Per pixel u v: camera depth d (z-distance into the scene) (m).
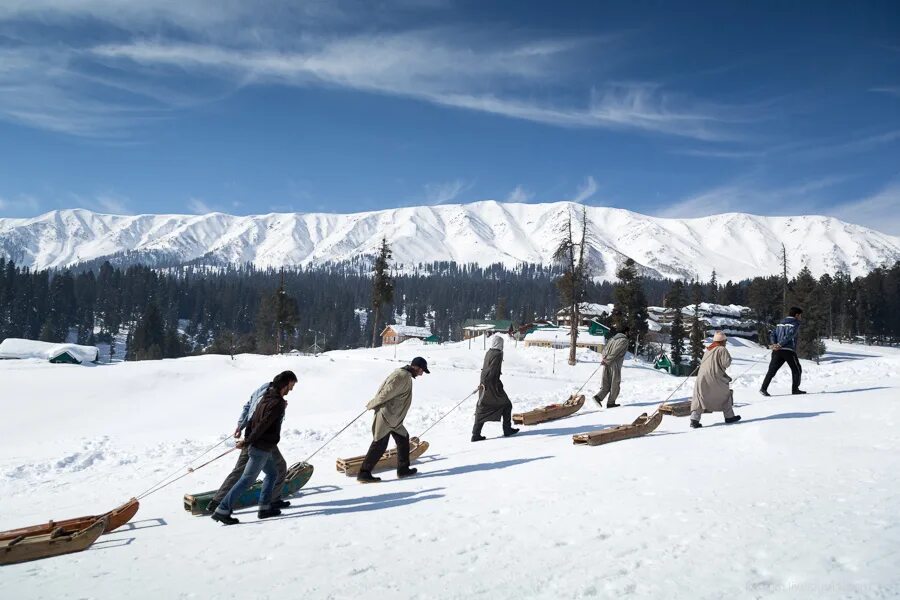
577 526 5.27
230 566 5.05
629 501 5.94
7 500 9.59
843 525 4.51
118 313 166.38
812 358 79.12
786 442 8.00
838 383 16.92
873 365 22.33
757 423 9.73
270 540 5.88
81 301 167.75
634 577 3.92
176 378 28.53
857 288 124.94
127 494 9.41
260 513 7.12
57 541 6.00
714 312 107.56
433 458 10.45
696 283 106.06
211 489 9.45
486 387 11.89
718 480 6.43
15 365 34.59
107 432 19.91
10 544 5.77
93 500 9.10
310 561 4.99
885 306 124.31
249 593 4.29
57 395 24.73
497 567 4.41
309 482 9.29
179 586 4.59
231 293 197.75
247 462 7.38
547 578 4.08
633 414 13.69
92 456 13.29
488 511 6.18
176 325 177.88
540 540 4.99
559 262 48.62
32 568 5.49
